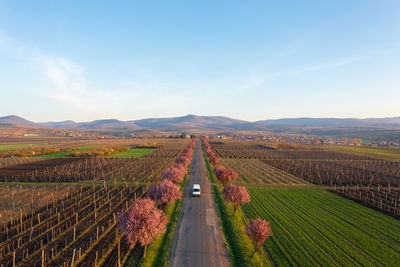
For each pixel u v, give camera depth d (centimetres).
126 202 3850
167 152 12912
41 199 4175
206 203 3881
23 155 10331
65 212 3484
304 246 2481
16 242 2531
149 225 2075
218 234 2720
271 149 15838
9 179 5950
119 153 12456
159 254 2261
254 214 3444
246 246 2433
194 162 9031
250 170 7606
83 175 6475
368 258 2259
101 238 2600
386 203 4106
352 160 10500
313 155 12419
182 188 4919
